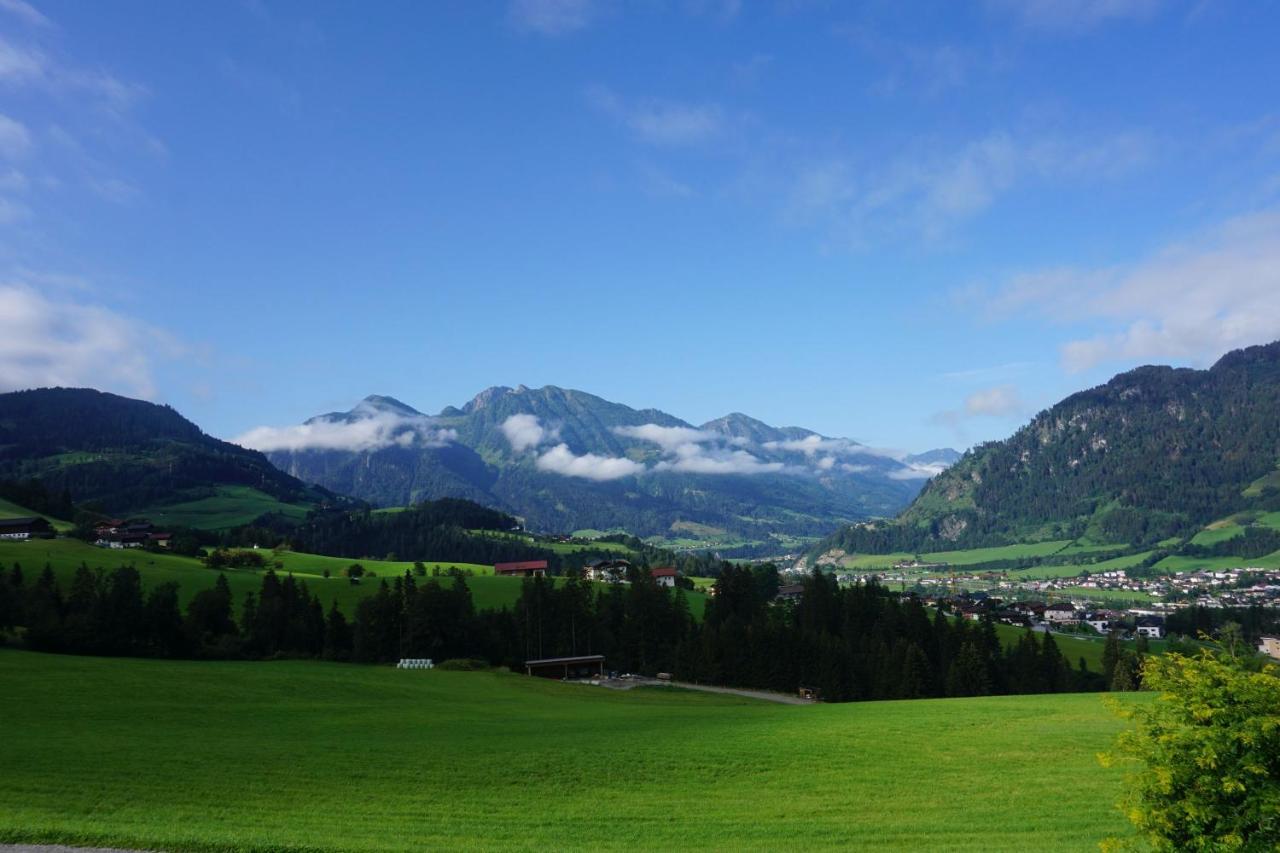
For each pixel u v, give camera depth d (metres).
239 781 39.38
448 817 33.72
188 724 59.06
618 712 78.50
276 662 116.94
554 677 131.38
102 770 40.31
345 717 66.69
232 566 194.50
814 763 45.84
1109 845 20.72
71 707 63.03
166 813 32.62
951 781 40.69
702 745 51.91
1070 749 48.12
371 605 131.62
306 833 29.41
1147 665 19.67
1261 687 17.69
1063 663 136.88
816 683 128.50
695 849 28.48
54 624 106.56
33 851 25.39
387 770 43.16
